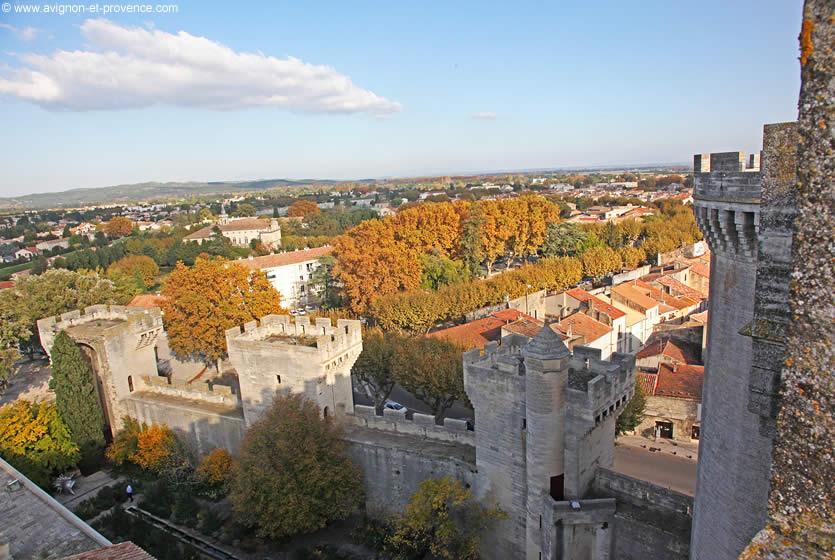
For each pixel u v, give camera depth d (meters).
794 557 9.34
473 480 42.88
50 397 72.31
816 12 9.30
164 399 61.53
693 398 59.66
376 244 102.00
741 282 22.50
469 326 79.19
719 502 24.48
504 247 140.50
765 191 16.73
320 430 46.41
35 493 36.69
